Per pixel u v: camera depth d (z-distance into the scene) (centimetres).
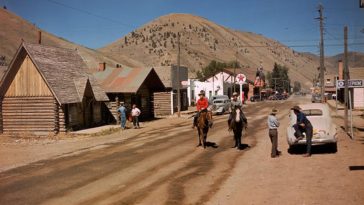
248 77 10550
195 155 2008
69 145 2595
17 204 1216
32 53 3394
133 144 2500
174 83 5788
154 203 1182
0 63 7638
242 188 1303
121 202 1202
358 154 1786
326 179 1341
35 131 3356
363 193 1147
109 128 3578
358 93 5953
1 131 3409
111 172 1648
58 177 1584
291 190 1228
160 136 2877
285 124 3444
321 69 4753
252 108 6159
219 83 8088
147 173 1609
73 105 3531
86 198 1257
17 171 1745
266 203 1113
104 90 4338
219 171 1606
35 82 3359
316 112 1977
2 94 3416
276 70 16238
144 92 4772
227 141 2480
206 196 1241
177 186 1380
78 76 3828
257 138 2586
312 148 2033
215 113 4941
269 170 1548
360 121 3594
